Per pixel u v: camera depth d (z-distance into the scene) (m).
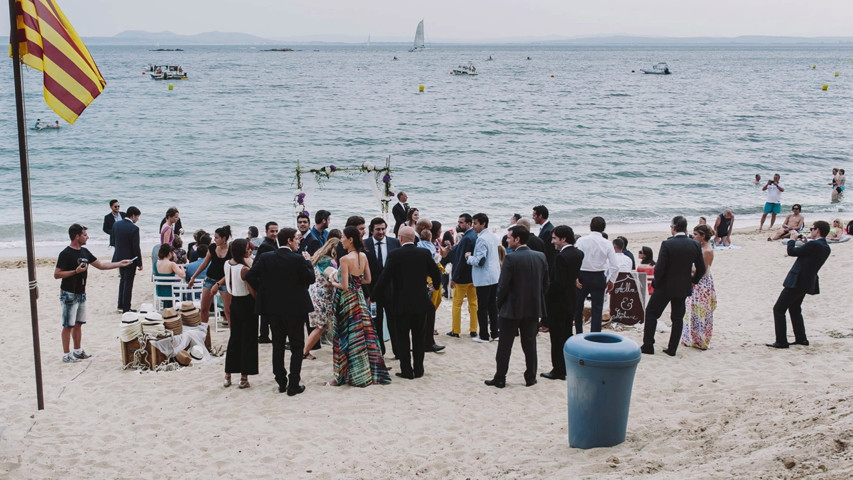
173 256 11.79
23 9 6.77
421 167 35.78
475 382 8.33
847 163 38.00
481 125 53.47
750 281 14.78
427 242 10.09
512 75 134.88
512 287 7.89
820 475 4.48
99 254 18.92
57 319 11.28
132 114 57.50
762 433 5.68
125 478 5.90
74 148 39.62
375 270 9.10
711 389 7.54
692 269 9.16
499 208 26.92
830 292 12.97
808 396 6.67
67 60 7.21
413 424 6.96
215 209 25.83
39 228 22.45
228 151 39.81
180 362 8.90
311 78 117.31
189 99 72.62
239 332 7.95
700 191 30.64
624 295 10.95
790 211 26.73
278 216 24.81
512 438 6.52
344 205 26.50
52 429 6.90
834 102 76.00
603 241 9.38
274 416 7.21
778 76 135.62
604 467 5.43
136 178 31.61
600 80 119.50
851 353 8.69
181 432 6.83
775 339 9.84
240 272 7.76
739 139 46.69
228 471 6.00
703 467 5.04
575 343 6.02
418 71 148.50
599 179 33.22
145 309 9.12
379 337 9.42
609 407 5.94
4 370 8.69
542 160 38.31
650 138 46.94
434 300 10.61
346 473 5.89
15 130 47.12
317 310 9.00
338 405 7.48
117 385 8.17
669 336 10.16
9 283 14.16
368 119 56.50
